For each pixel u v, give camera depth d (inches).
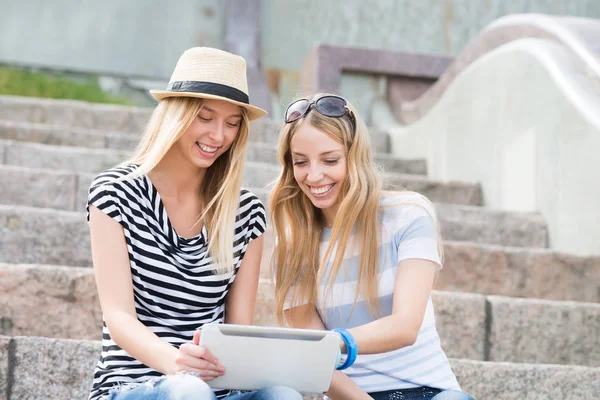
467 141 228.1
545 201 187.9
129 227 87.8
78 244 146.6
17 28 324.2
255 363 78.5
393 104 296.0
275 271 100.1
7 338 105.0
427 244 91.4
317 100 94.7
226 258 91.7
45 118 239.9
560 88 184.4
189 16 343.3
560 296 160.2
